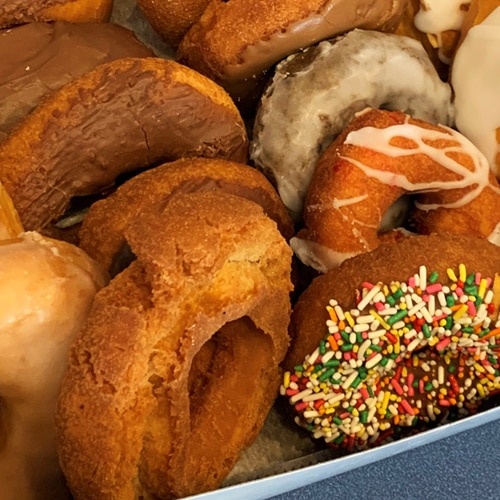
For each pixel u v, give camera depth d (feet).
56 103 0.95
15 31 1.01
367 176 1.01
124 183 0.97
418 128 1.03
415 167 1.02
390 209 1.10
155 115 0.97
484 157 1.07
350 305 0.91
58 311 0.80
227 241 0.78
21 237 0.85
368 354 0.90
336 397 0.92
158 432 0.79
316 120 1.03
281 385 0.93
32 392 0.81
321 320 0.91
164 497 0.81
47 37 1.02
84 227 0.94
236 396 0.90
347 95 1.03
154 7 1.07
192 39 1.05
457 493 0.87
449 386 0.97
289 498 0.85
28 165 0.94
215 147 1.01
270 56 1.02
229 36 1.00
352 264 0.93
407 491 0.87
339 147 1.02
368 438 0.94
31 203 0.95
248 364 0.91
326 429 0.93
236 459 0.90
